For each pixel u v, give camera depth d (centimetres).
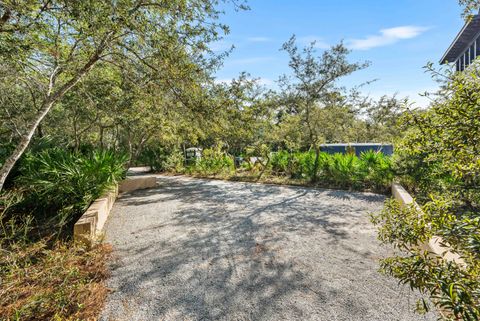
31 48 382
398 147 163
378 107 1800
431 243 263
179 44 406
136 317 223
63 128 1018
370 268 306
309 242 394
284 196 753
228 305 239
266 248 374
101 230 454
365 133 1686
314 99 956
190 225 490
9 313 208
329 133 1538
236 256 348
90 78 592
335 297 248
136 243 399
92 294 252
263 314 225
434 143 142
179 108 531
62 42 438
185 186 974
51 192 470
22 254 274
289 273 298
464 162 132
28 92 693
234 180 1102
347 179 869
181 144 1686
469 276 106
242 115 767
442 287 102
